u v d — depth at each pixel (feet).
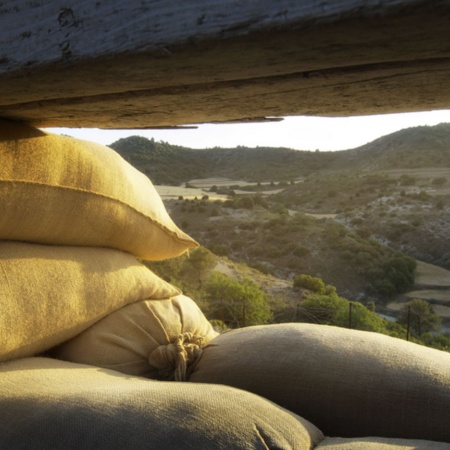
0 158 4.71
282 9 2.12
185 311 7.08
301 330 5.88
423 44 2.24
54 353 6.08
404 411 4.83
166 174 402.93
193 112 3.97
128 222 6.44
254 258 190.60
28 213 5.20
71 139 5.71
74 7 2.66
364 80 2.97
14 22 2.89
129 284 6.53
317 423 5.12
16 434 3.94
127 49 2.50
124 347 6.17
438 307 151.33
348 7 1.98
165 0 2.39
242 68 2.65
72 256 5.91
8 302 4.93
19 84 3.07
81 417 3.94
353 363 5.25
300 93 3.30
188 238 7.66
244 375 5.56
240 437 3.82
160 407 4.01
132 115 4.16
